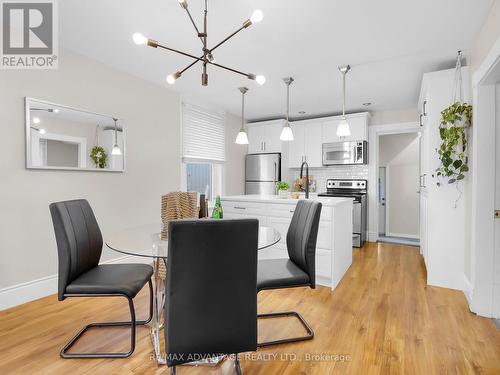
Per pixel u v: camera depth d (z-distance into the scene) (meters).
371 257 3.99
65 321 2.15
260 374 1.59
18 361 1.68
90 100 2.91
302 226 2.02
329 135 5.04
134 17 2.16
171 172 3.88
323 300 2.56
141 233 2.10
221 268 1.25
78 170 2.82
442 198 2.80
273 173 5.16
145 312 2.32
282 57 2.81
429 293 2.69
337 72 3.18
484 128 2.25
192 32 2.36
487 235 2.24
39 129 2.52
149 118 3.56
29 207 2.48
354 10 2.03
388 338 1.94
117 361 1.69
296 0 1.92
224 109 4.89
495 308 2.21
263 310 2.36
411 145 5.59
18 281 2.42
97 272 1.89
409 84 3.56
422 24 2.20
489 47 2.06
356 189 5.00
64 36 2.45
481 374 1.57
